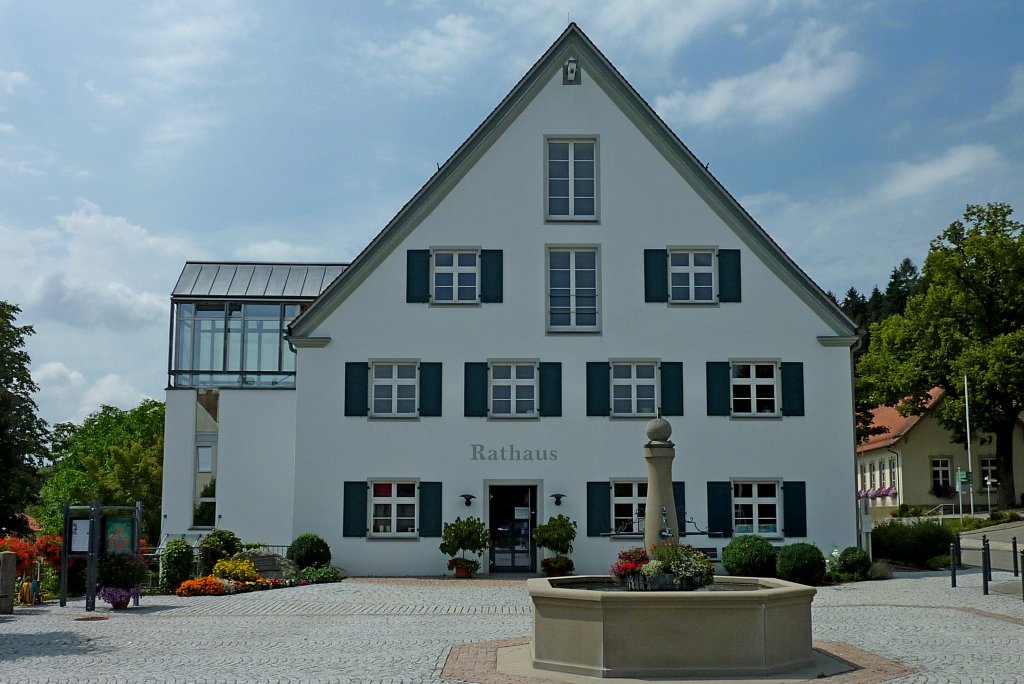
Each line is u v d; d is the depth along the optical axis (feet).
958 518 177.99
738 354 96.48
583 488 94.73
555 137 98.43
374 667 43.98
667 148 98.22
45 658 46.88
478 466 95.09
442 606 69.62
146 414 204.64
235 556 89.10
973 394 175.22
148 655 47.70
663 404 95.66
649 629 41.73
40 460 126.52
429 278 97.19
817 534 94.58
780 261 97.09
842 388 96.12
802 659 43.86
